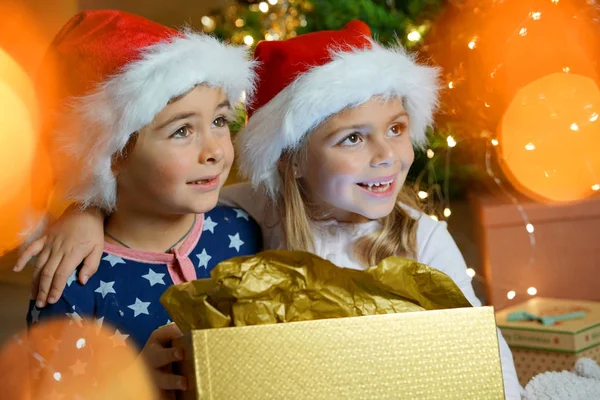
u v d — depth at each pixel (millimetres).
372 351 800
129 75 1100
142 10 3568
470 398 814
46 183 1222
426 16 2027
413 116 1333
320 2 1983
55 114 1168
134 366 921
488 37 1953
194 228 1285
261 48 1318
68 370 1118
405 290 892
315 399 782
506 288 2066
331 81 1203
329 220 1341
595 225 2072
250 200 1412
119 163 1159
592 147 2072
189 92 1121
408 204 1416
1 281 2785
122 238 1228
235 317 870
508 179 2191
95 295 1170
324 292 893
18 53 3539
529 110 2012
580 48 1953
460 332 821
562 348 1541
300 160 1288
